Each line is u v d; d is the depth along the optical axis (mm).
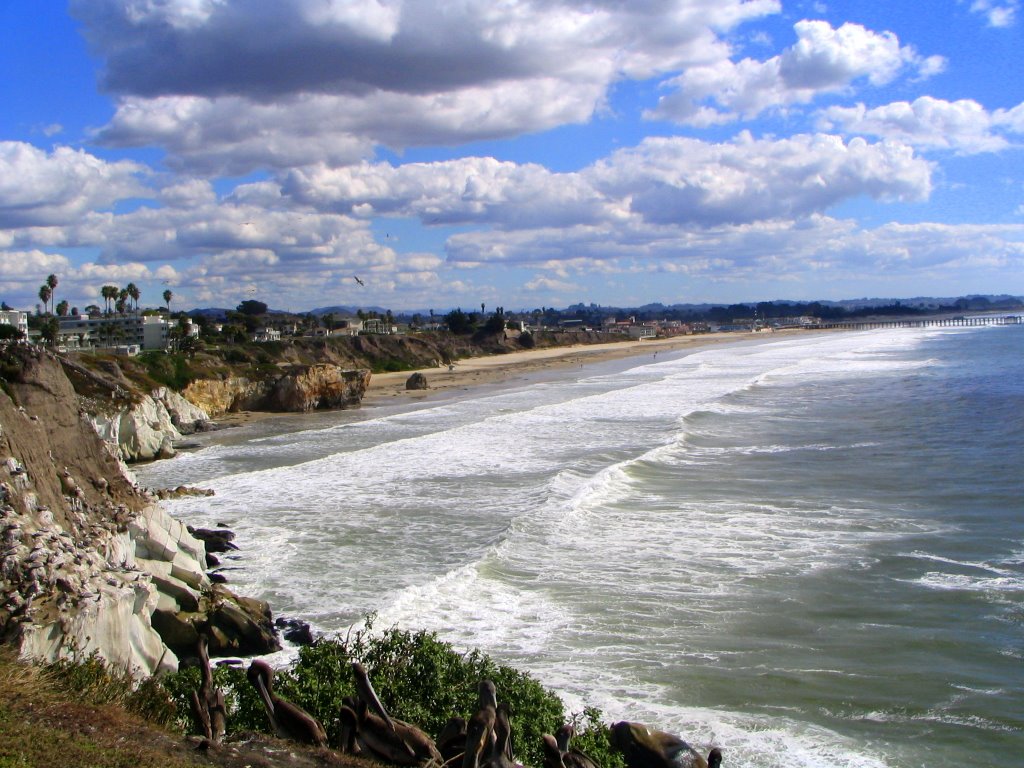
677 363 121062
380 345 144125
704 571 23641
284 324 172625
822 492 32469
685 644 18953
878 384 73812
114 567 14977
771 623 20000
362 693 8953
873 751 14664
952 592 21500
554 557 25188
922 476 34688
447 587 22656
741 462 39031
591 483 33938
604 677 17406
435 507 32000
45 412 18453
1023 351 116312
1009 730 15211
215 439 58625
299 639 19547
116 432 48625
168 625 18547
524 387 92000
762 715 15875
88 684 10281
